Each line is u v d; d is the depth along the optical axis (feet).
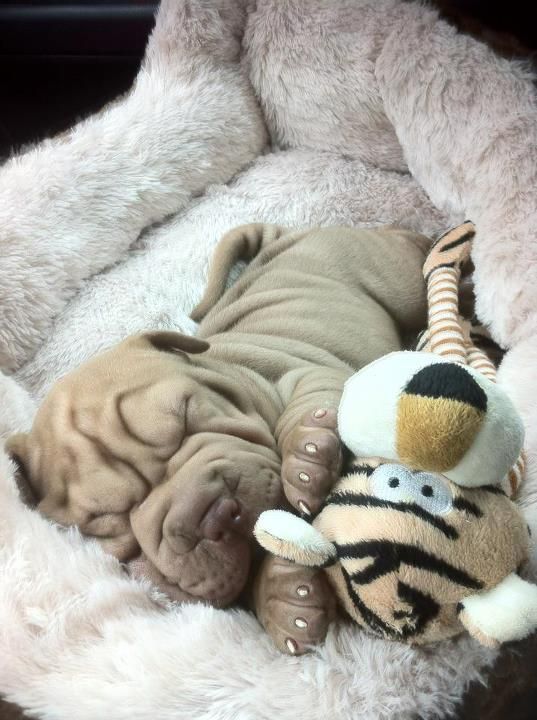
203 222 2.72
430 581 1.25
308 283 2.35
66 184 2.53
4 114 3.51
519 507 1.43
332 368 2.07
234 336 2.19
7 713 1.47
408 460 1.25
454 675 1.37
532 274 2.10
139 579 1.63
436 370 1.25
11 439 1.83
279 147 3.00
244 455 1.59
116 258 2.64
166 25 2.77
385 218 2.70
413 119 2.50
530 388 1.85
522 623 1.21
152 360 1.80
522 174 2.23
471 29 2.51
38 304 2.43
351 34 2.58
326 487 1.44
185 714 1.39
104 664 1.46
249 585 1.59
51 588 1.56
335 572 1.38
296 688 1.37
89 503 1.65
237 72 2.85
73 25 3.25
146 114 2.68
